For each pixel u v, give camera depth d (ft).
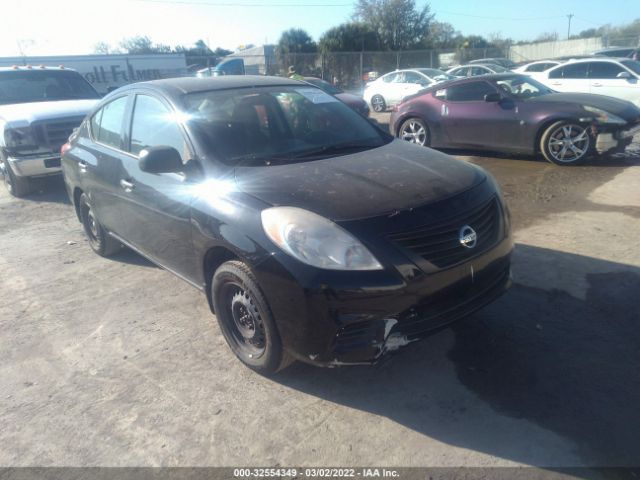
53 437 8.85
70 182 16.85
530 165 25.86
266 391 9.66
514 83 27.96
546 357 9.99
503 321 11.29
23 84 29.09
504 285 10.04
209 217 9.71
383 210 8.47
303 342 8.54
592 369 9.55
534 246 15.28
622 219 17.08
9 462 8.36
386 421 8.68
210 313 12.81
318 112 13.11
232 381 10.03
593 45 114.32
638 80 36.37
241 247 8.95
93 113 15.87
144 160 10.09
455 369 9.86
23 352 11.62
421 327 8.57
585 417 8.39
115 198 13.61
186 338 11.70
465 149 30.35
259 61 109.29
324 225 8.25
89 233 17.46
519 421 8.43
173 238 11.28
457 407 8.87
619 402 8.68
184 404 9.46
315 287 8.09
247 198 9.27
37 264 16.88
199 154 10.69
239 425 8.83
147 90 12.85
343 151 11.55
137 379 10.30
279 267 8.38
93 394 9.94
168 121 11.73
